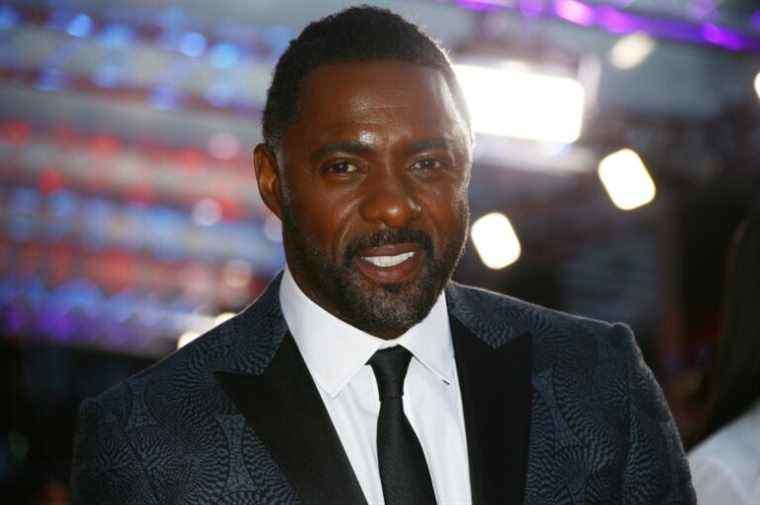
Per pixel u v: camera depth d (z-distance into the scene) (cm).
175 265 1227
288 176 207
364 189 199
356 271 201
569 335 226
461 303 229
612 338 228
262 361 214
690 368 934
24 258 1173
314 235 202
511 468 203
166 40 718
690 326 941
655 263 1052
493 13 681
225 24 720
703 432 255
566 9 675
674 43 718
